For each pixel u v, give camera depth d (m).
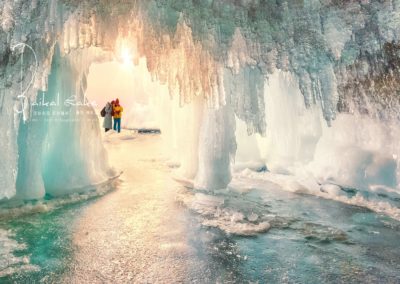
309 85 3.90
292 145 6.41
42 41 3.56
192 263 2.74
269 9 3.84
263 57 3.97
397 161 4.77
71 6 3.44
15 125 3.62
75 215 3.85
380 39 3.83
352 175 5.09
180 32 3.99
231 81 4.37
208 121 4.93
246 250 3.00
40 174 4.30
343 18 3.80
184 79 4.19
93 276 2.52
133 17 3.77
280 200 4.59
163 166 7.02
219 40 3.92
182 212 4.03
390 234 3.38
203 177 5.03
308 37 3.86
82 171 4.91
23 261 2.71
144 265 2.70
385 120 4.90
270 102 6.65
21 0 3.28
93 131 5.32
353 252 2.97
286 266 2.71
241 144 6.99
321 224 3.66
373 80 4.41
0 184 3.56
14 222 3.54
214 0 3.71
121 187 5.21
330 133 5.79
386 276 2.56
